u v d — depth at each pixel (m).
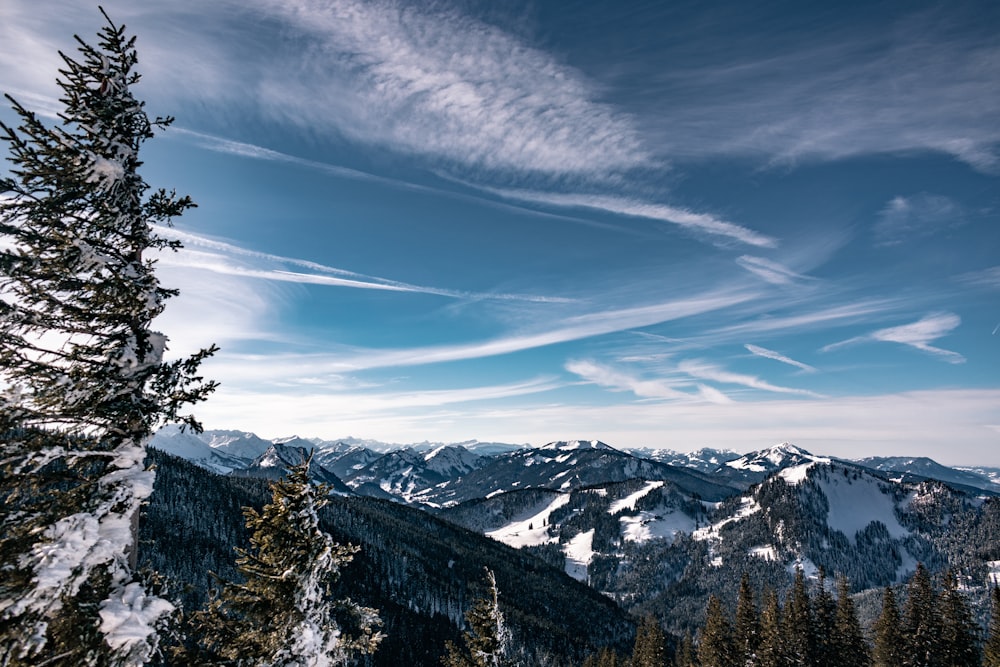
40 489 8.95
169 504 132.62
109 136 9.27
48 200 8.77
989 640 53.00
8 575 7.73
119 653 8.07
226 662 11.43
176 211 10.49
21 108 8.77
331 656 12.20
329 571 12.99
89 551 8.32
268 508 13.00
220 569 111.44
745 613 66.50
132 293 9.41
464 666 21.83
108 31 9.67
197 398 10.06
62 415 9.15
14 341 8.91
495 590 23.14
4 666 7.41
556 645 139.62
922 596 57.62
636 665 85.69
